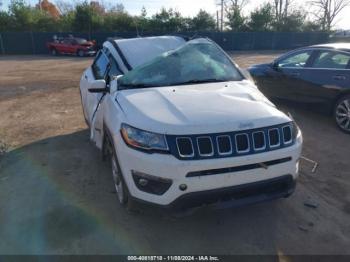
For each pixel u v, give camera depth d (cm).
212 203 278
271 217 334
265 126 283
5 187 412
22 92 1093
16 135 622
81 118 727
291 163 293
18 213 354
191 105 304
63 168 459
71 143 560
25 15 3597
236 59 2327
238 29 4078
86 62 2211
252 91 345
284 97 703
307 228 317
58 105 875
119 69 443
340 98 586
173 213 278
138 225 326
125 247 296
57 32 3288
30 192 396
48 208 360
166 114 291
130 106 319
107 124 352
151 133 277
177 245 298
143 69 391
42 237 313
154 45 485
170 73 383
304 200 365
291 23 4028
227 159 269
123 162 297
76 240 307
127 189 300
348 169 443
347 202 362
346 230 314
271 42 3703
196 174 266
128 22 3788
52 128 658
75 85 1219
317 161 470
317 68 625
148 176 278
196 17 4050
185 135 269
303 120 664
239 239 304
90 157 494
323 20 4447
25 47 3266
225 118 282
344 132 588
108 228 322
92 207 358
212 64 399
